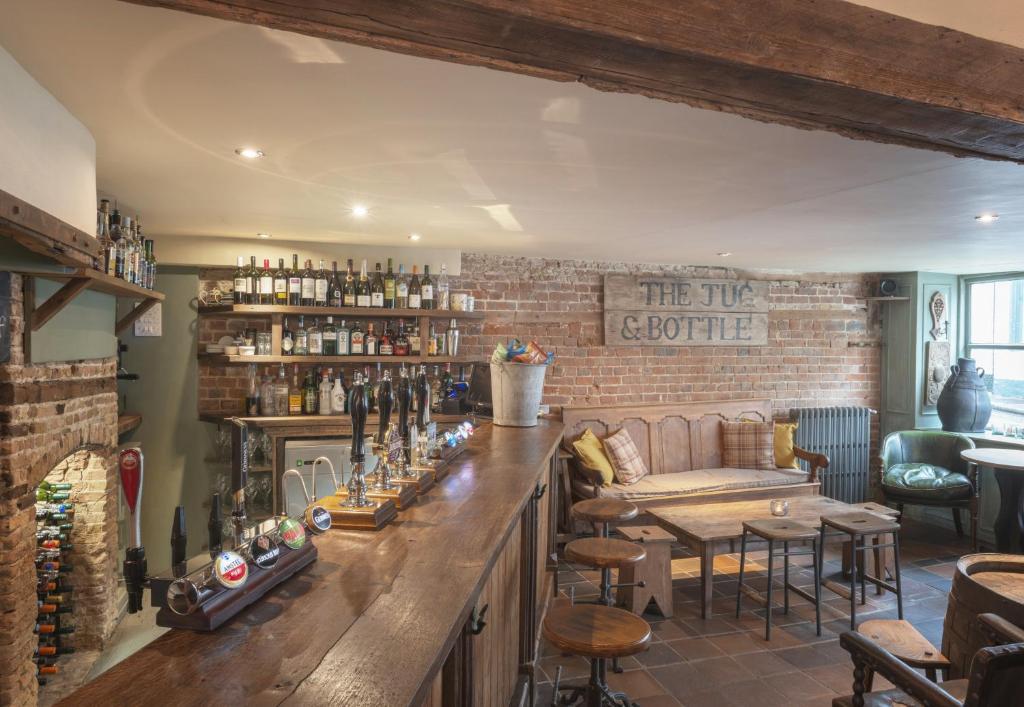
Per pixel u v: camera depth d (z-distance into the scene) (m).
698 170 2.93
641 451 5.96
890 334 6.96
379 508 1.87
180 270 4.97
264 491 4.89
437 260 5.43
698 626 4.13
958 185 3.17
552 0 1.27
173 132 2.43
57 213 2.16
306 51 1.77
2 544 2.52
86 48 1.78
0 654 2.52
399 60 1.82
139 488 1.21
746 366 6.62
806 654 3.77
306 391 5.04
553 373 6.04
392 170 2.94
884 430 7.01
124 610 4.07
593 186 3.22
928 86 1.65
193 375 4.98
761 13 1.46
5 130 1.80
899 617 4.23
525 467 2.73
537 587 3.36
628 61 1.44
